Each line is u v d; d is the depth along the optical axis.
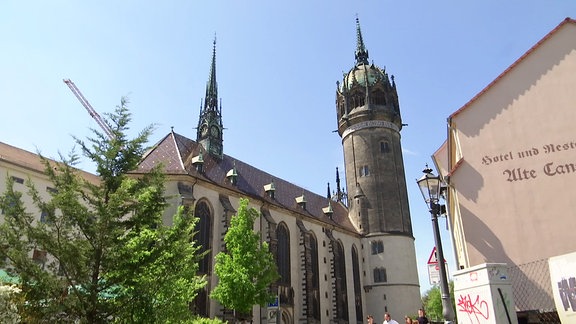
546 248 21.22
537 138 22.84
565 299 13.65
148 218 19.11
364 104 90.31
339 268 76.88
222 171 64.12
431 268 19.11
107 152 19.31
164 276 18.61
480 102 24.55
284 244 66.44
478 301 12.97
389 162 87.19
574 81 22.97
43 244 17.31
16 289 15.48
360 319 78.00
